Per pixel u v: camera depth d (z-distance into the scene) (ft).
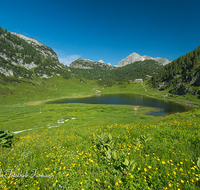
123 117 212.43
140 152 17.47
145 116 218.38
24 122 192.24
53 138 32.81
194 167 12.60
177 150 17.47
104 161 15.69
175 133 25.07
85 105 352.28
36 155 20.42
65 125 169.68
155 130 29.32
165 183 11.50
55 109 298.76
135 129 33.24
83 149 21.77
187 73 577.02
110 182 12.41
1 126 170.91
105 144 19.51
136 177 12.39
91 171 14.46
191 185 11.09
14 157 20.18
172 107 322.96
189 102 383.04
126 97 559.38
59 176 13.14
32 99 517.55
